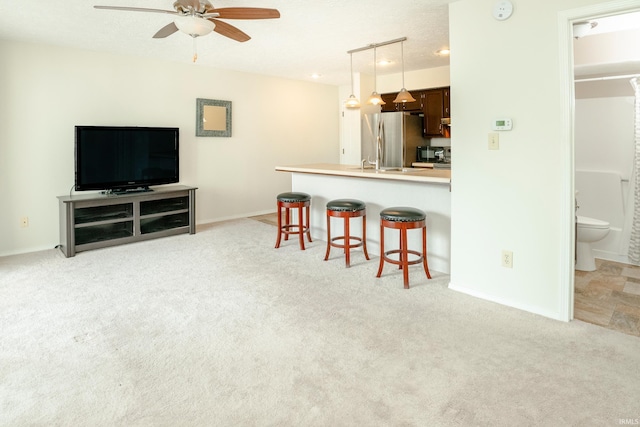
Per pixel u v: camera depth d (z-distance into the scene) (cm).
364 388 180
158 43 420
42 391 178
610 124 390
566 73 234
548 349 213
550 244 250
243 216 618
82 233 434
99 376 190
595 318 252
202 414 164
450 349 214
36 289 307
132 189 478
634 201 369
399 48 454
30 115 413
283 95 652
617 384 181
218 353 212
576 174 412
